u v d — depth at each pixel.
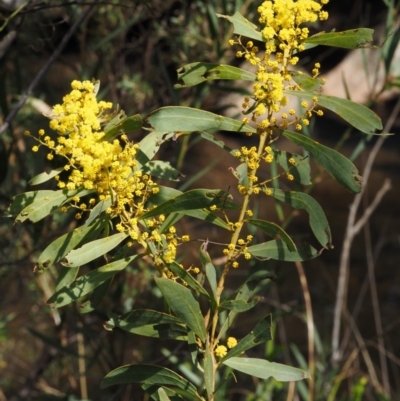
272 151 1.54
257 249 1.55
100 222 1.54
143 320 1.56
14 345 4.76
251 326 5.87
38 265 1.52
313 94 1.50
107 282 1.59
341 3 9.45
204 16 3.84
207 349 1.48
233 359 1.53
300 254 1.54
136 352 3.36
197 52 3.90
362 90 10.57
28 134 1.48
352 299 7.17
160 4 3.79
